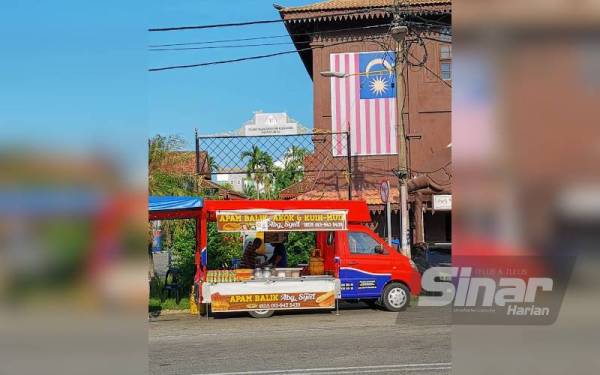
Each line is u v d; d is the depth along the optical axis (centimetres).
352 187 2152
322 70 2191
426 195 2039
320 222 1267
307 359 792
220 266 1588
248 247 1405
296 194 2148
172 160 1769
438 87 2142
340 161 2170
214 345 939
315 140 2109
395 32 1545
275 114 2103
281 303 1256
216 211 1247
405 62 1856
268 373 711
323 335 1004
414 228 2044
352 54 2178
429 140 2139
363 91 2173
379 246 1313
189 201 1259
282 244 1478
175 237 1670
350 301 1478
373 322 1145
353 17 2139
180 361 808
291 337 995
